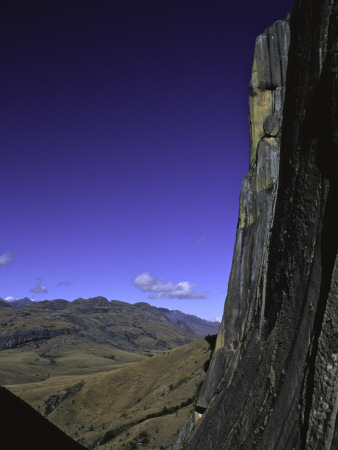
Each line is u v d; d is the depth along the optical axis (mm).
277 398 12180
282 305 14938
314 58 14781
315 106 14312
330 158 12445
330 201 12250
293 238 14969
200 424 21031
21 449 15547
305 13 15617
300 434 10000
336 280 10469
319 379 9742
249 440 12867
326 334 10109
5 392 22375
